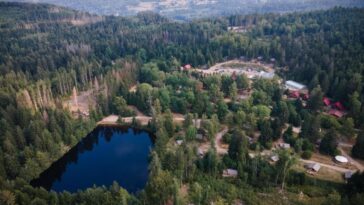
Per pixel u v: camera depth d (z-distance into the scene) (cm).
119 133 13950
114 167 11238
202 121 11931
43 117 12019
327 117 12144
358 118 12019
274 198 8281
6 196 7512
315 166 9644
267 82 15525
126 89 15762
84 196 7969
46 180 10631
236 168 9519
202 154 10544
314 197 8338
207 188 8275
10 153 10062
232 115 12588
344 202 7288
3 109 12075
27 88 14350
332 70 15362
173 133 12225
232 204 8069
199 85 15825
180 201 7712
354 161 10131
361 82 13938
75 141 12212
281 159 8688
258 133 11950
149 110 14412
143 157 11856
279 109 13075
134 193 9469
